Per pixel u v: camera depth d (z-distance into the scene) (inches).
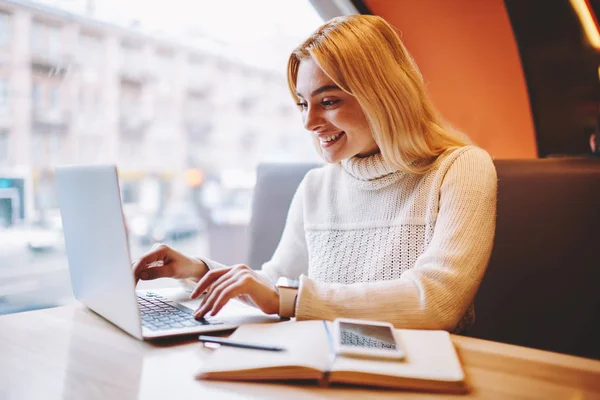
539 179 48.8
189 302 37.3
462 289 33.9
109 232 28.8
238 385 22.8
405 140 42.6
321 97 42.6
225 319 32.9
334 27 42.3
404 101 42.2
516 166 50.9
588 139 85.3
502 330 48.8
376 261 43.9
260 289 32.8
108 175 27.5
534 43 83.6
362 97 41.2
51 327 32.0
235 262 127.1
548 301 46.8
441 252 35.8
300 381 23.5
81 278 35.4
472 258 35.6
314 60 42.0
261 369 23.1
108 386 22.6
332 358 24.2
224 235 132.2
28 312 35.9
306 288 32.3
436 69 87.9
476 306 50.2
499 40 85.1
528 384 23.1
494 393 22.1
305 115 44.3
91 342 28.9
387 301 32.2
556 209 47.4
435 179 42.3
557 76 85.4
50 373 24.2
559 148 88.6
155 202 131.0
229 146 170.4
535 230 48.1
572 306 45.6
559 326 46.0
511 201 49.8
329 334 27.4
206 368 23.6
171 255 40.8
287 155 87.4
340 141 44.6
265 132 176.2
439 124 48.0
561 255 46.6
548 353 27.5
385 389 22.6
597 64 82.4
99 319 33.8
